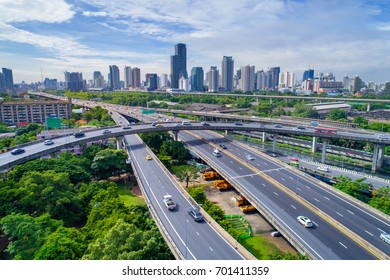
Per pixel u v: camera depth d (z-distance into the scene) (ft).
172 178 369.09
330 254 220.84
